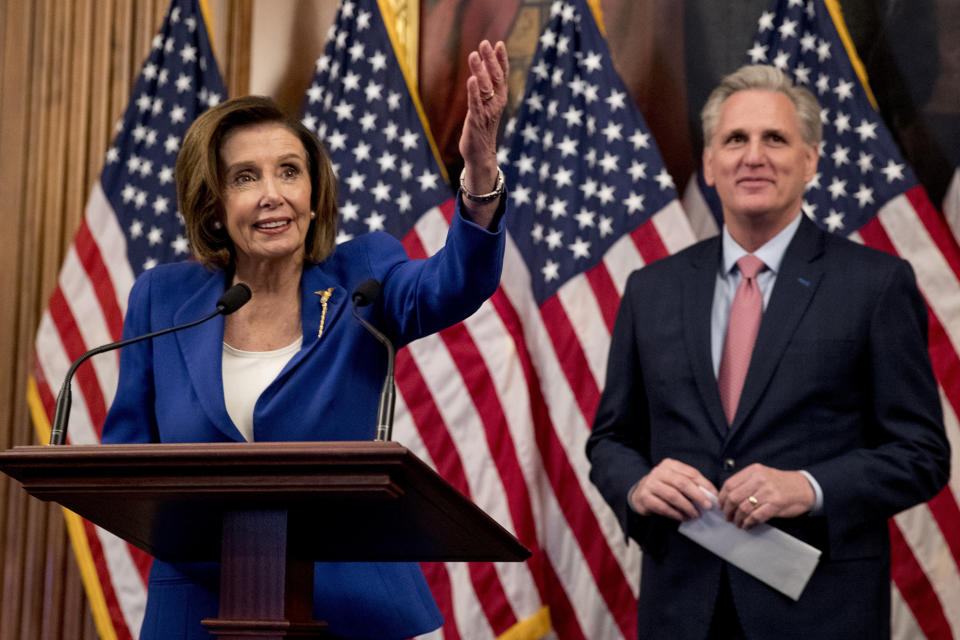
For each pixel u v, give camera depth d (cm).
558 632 771
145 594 805
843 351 580
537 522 773
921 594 723
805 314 592
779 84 652
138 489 300
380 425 332
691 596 568
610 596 769
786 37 812
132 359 432
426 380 796
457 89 873
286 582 311
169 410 404
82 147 891
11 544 850
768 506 534
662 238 791
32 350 868
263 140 425
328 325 405
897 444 566
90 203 859
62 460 302
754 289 618
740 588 552
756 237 631
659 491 559
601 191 809
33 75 905
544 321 801
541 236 814
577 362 790
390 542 358
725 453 579
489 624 761
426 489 296
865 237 765
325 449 282
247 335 419
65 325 839
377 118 844
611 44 859
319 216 438
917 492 557
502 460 779
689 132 837
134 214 854
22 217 889
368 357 406
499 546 359
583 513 778
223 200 425
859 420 584
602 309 793
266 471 288
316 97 855
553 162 818
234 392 403
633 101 820
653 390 616
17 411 862
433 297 397
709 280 630
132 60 903
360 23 863
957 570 721
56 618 838
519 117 831
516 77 870
